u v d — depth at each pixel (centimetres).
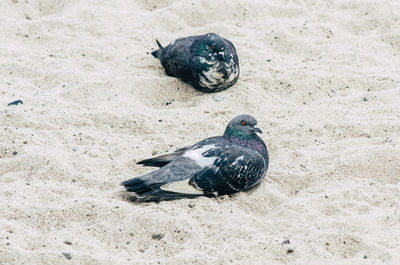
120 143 1250
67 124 1312
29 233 941
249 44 1673
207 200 1069
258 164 1091
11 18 1777
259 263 910
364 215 1012
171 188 1050
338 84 1483
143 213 1015
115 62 1592
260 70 1548
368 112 1349
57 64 1558
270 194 1091
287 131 1290
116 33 1719
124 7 1869
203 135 1284
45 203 1042
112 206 1032
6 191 1060
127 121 1329
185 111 1383
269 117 1358
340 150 1207
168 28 1775
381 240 955
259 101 1422
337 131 1281
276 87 1483
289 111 1378
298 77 1502
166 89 1484
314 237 959
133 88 1466
